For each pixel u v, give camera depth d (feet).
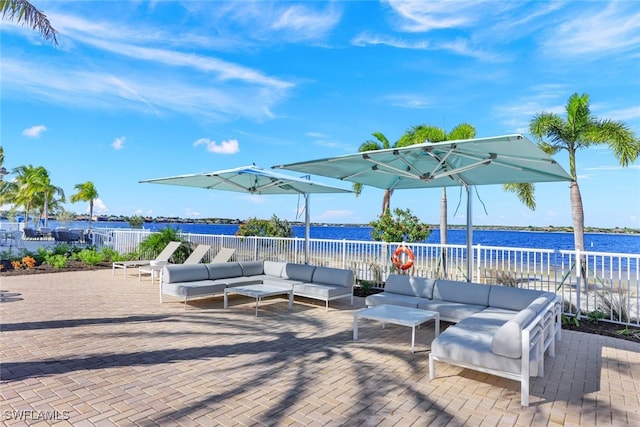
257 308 22.95
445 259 28.86
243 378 13.01
